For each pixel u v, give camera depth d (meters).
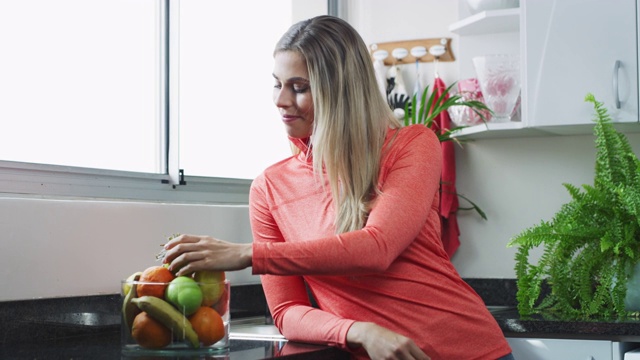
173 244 1.52
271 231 1.85
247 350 1.59
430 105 2.98
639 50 2.68
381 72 3.28
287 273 1.52
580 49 2.74
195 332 1.49
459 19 3.19
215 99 2.79
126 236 2.08
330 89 1.69
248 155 2.96
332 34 1.72
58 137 2.17
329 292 1.72
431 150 1.69
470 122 3.04
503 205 3.14
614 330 2.32
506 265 3.12
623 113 2.70
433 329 1.64
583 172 3.05
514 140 3.14
